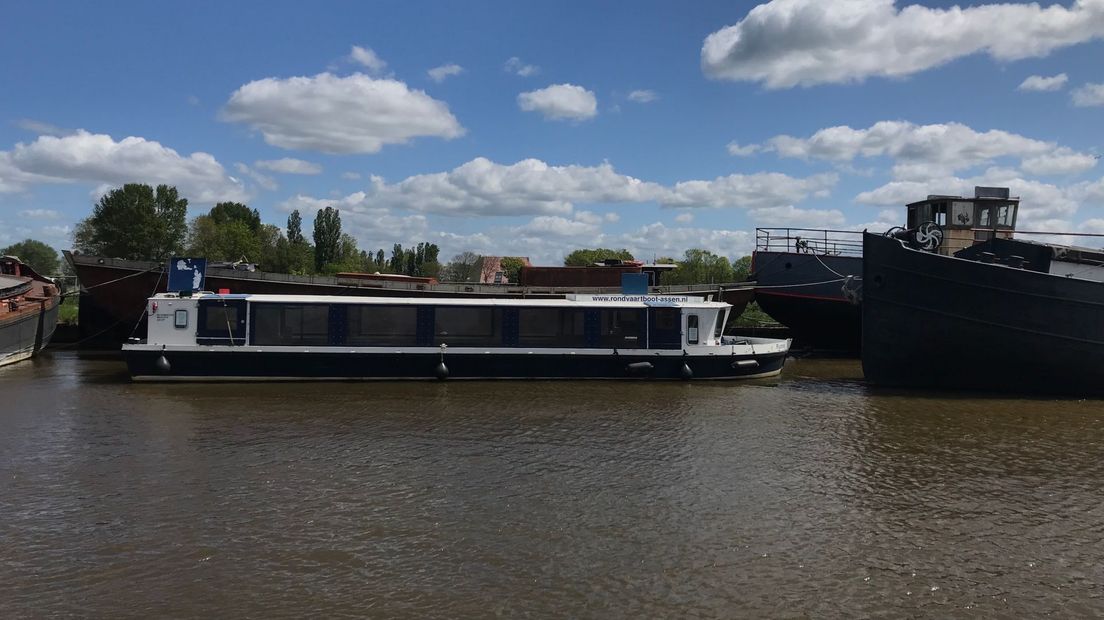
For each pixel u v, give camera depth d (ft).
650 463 41.52
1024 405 62.18
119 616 22.65
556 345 75.66
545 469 39.93
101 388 66.49
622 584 25.27
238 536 29.32
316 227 318.24
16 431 48.19
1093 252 72.54
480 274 223.30
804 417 55.98
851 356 107.45
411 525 30.78
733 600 24.26
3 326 81.20
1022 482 38.81
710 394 67.15
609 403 61.46
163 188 299.58
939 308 68.49
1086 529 31.76
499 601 23.84
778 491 36.52
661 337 76.95
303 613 22.90
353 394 64.59
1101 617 23.76
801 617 23.24
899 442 47.67
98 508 32.65
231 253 310.24
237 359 70.03
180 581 25.16
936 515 33.30
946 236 86.99
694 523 31.60
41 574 25.70
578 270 104.17
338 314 72.49
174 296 71.05
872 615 23.52
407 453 43.06
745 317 156.66
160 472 38.50
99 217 292.20
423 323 73.72
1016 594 25.31
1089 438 49.26
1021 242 69.21
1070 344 65.41
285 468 39.42
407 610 23.16
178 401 60.03
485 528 30.55
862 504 34.71
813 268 98.63
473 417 54.39
